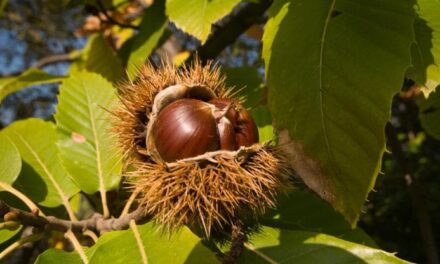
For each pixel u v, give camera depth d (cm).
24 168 29
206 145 22
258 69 33
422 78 23
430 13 24
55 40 123
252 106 31
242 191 22
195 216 22
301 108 23
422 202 37
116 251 22
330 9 23
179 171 22
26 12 115
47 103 121
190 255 21
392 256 22
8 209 23
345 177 22
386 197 82
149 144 23
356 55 22
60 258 23
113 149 27
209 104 23
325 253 23
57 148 30
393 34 22
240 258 23
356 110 22
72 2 41
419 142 88
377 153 22
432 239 36
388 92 22
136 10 48
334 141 22
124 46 41
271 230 24
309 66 23
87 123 30
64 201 28
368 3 23
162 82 25
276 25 23
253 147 22
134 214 24
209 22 26
